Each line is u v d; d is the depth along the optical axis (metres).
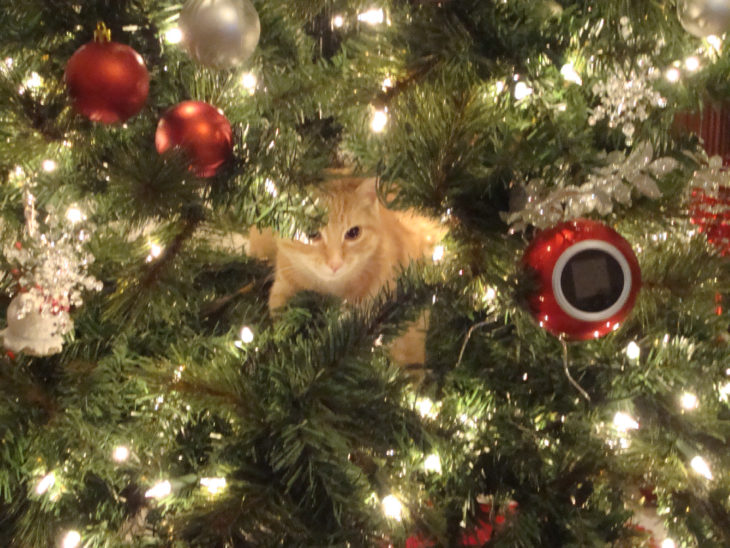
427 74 1.16
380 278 1.42
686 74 1.21
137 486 1.20
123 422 1.18
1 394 1.11
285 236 1.20
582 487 1.14
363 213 1.39
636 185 1.10
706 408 1.17
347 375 1.04
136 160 1.04
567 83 1.16
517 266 1.09
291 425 1.01
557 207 1.09
